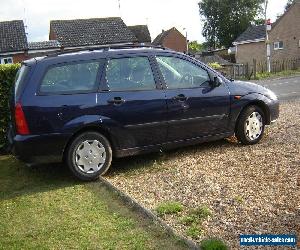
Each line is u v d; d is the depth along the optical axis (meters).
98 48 6.27
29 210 5.01
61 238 4.19
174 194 5.15
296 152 6.43
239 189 5.12
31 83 5.69
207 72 6.84
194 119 6.59
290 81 23.20
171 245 3.85
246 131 7.11
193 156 6.72
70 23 44.00
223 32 76.50
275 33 42.19
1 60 36.50
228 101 6.89
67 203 5.13
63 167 6.75
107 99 5.95
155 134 6.32
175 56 6.64
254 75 29.38
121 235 4.14
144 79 6.29
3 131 7.96
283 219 4.21
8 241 4.22
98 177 6.02
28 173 6.59
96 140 5.95
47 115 5.63
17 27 38.56
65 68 5.89
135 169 6.34
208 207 4.64
